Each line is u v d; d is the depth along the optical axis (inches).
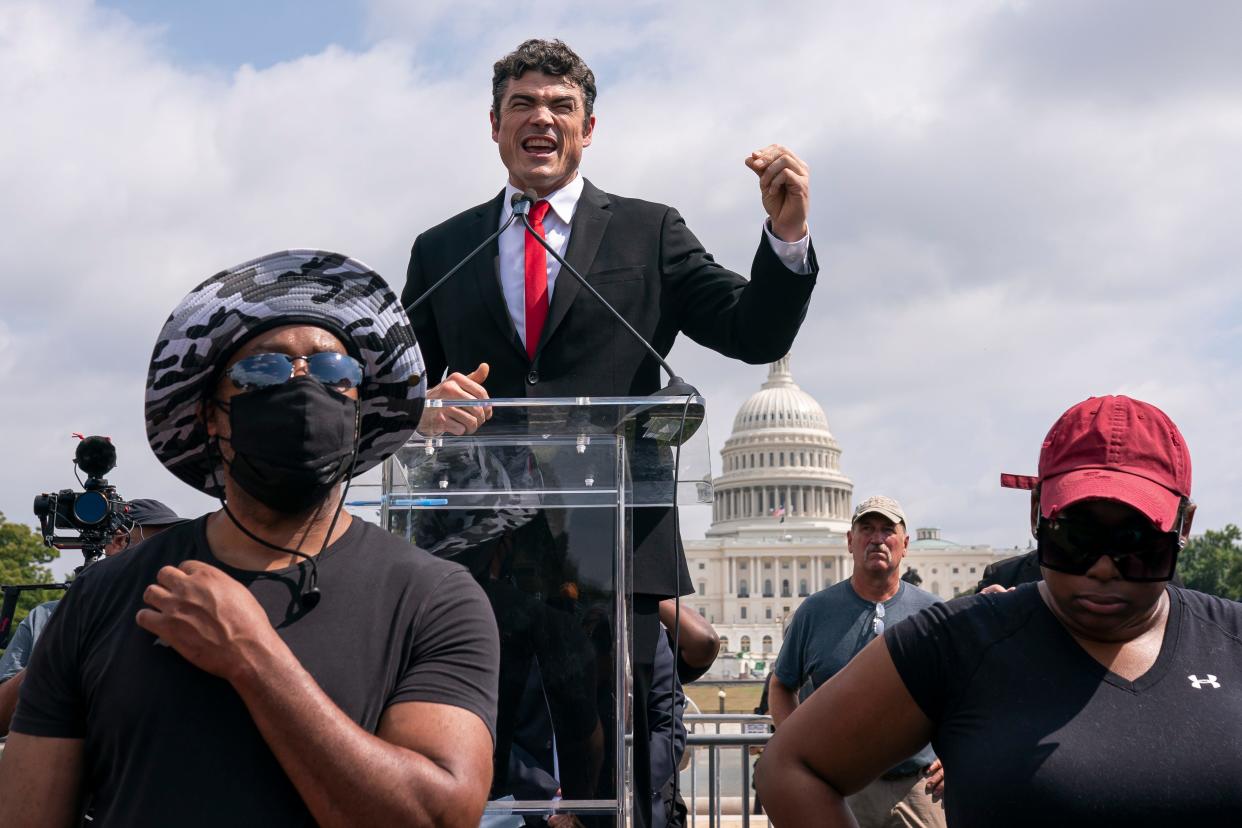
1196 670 111.6
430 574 104.0
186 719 94.3
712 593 5718.5
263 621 92.4
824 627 328.5
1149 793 105.7
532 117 183.0
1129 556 108.7
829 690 121.6
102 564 104.5
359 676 97.5
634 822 168.7
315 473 98.4
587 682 138.4
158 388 105.6
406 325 111.6
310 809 91.0
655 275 184.7
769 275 169.0
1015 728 110.9
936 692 117.2
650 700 199.6
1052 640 115.0
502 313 181.6
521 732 138.3
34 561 3164.4
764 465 5969.5
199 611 90.9
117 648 97.3
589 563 139.5
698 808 543.8
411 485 142.0
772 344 174.9
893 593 328.2
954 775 113.7
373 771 90.4
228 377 103.0
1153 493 109.4
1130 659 113.0
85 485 260.2
